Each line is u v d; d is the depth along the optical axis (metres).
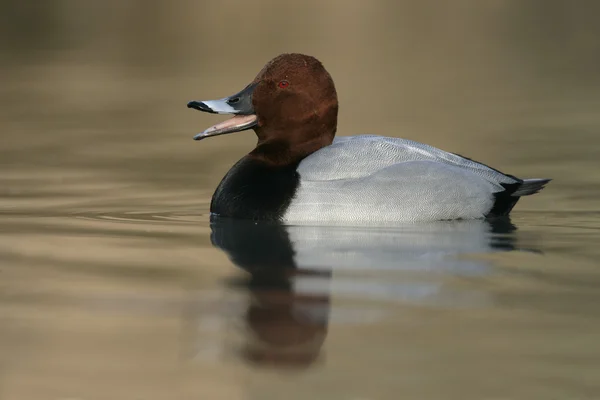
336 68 27.44
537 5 42.50
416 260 9.40
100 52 30.14
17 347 6.99
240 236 10.48
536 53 30.78
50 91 23.84
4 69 27.14
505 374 6.46
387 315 7.63
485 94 23.78
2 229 10.94
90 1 40.28
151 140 18.27
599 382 6.32
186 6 39.72
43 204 12.47
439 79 26.22
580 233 10.77
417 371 6.52
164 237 10.55
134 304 7.95
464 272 8.96
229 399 6.12
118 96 23.17
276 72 11.72
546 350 6.89
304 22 36.53
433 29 36.03
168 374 6.49
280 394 6.17
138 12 38.09
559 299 8.05
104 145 17.55
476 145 17.23
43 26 34.78
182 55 29.23
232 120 11.89
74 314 7.67
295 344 7.00
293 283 8.55
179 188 13.76
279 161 11.70
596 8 41.25
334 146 11.43
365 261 9.35
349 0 42.66
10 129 19.11
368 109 21.41
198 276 8.80
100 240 10.39
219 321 7.48
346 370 6.55
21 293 8.25
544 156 16.14
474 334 7.20
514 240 10.34
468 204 11.25
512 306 7.85
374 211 11.00
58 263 9.32
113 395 6.19
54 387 6.29
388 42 32.59
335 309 7.80
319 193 11.06
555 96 23.45
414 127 19.09
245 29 34.28
